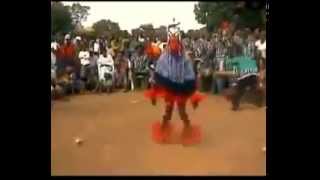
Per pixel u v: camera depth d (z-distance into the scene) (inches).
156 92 357.1
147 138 373.4
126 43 622.2
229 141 364.2
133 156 327.6
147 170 301.3
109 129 403.2
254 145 353.4
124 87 614.2
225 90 558.9
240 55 561.6
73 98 555.8
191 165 312.0
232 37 577.9
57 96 542.3
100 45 609.0
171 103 357.4
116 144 357.7
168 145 355.3
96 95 584.1
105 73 600.1
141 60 615.8
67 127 407.2
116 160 321.1
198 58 579.2
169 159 324.2
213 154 333.4
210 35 607.8
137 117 449.4
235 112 471.8
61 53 565.0
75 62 578.6
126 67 614.2
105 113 469.1
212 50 580.1
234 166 308.5
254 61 499.5
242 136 377.7
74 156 327.6
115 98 559.8
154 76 356.8
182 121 382.0
